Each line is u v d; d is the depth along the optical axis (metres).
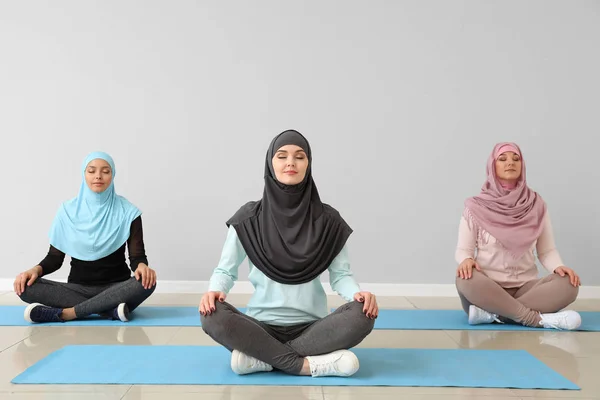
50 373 2.13
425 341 2.79
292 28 4.41
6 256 4.37
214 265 4.38
